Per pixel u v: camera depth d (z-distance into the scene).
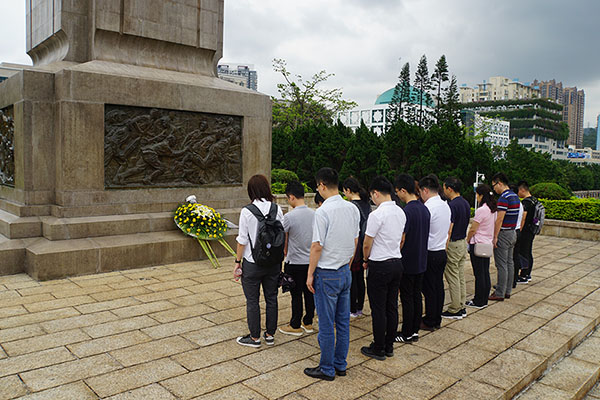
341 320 4.03
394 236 4.35
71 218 7.70
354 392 3.73
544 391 4.18
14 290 6.38
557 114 135.38
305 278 4.87
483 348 4.84
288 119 35.44
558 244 12.23
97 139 7.92
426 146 19.39
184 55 9.76
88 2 8.80
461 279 5.88
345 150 23.64
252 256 4.39
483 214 6.11
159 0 9.17
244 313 5.63
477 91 182.25
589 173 53.47
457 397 3.71
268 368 4.13
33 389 3.61
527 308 6.39
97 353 4.34
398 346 4.84
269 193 4.63
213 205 9.49
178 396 3.55
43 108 7.84
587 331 5.71
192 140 9.13
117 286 6.70
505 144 100.56
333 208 3.96
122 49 8.93
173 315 5.49
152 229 8.44
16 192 8.12
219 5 10.45
